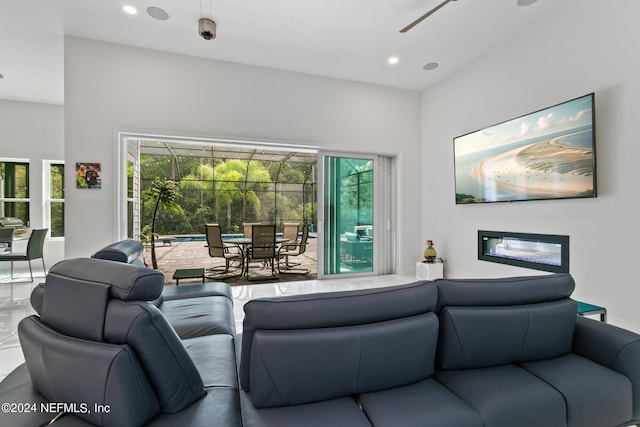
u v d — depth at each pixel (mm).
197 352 1602
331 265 5098
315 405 1157
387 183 5484
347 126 4938
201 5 3154
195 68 4156
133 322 1015
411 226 5406
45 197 5785
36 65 4305
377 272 5402
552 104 3332
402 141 5312
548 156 3264
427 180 5301
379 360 1207
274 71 4527
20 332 1205
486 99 4160
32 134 5652
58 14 3268
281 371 1100
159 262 7008
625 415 1350
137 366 1010
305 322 1150
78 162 3705
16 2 3066
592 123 2867
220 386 1292
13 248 5488
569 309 1526
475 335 1391
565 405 1253
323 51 4066
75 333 1097
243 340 1190
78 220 3719
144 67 3943
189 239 11312
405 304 1290
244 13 3287
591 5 2975
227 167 12148
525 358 1498
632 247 2691
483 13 3312
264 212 12438
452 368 1430
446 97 4867
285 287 4586
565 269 3197
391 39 3793
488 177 4004
